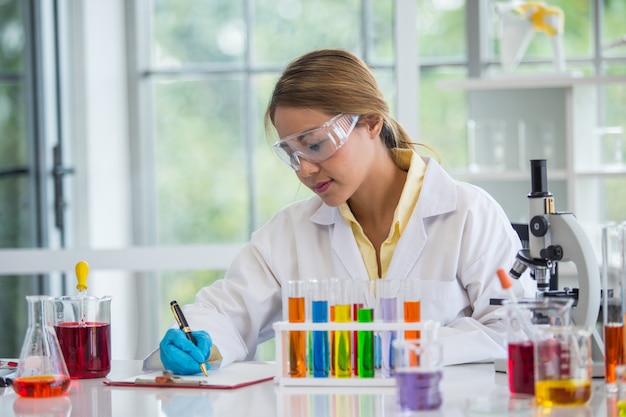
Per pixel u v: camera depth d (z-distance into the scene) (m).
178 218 5.50
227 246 5.38
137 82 5.48
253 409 1.97
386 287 2.21
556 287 2.59
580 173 5.12
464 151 5.68
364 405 1.97
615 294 2.08
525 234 2.97
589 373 1.93
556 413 1.84
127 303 5.42
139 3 5.47
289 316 2.25
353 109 2.48
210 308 2.70
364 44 5.31
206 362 2.46
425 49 5.74
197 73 5.50
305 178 2.54
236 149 5.52
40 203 5.37
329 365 2.22
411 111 5.23
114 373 2.49
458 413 1.86
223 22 5.49
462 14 5.70
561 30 5.21
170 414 1.95
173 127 5.51
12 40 5.33
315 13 5.40
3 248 5.38
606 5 5.79
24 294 5.35
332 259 2.79
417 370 1.88
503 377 2.25
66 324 2.44
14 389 2.21
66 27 5.36
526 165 5.21
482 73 5.74
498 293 2.61
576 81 5.04
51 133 5.36
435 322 2.18
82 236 5.40
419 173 2.76
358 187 2.74
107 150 5.43
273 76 5.48
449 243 2.69
